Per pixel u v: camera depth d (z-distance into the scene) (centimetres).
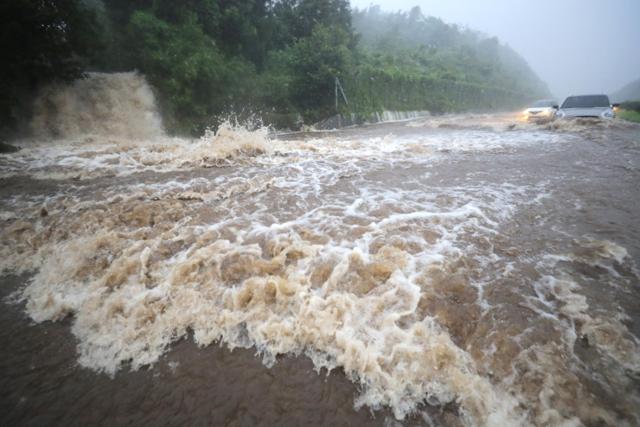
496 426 183
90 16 1260
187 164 770
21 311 294
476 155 789
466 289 270
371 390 212
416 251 326
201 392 218
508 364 208
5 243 404
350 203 471
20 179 661
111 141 1171
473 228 375
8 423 202
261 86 1767
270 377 225
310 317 256
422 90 3084
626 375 196
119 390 221
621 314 236
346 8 2780
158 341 255
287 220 419
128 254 353
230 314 270
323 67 1923
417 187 538
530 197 472
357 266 303
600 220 385
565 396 187
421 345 226
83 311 286
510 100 4844
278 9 2517
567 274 284
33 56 1132
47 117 1178
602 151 776
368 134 1470
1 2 1012
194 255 336
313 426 196
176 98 1407
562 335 222
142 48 1436
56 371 235
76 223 443
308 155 844
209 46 1634
